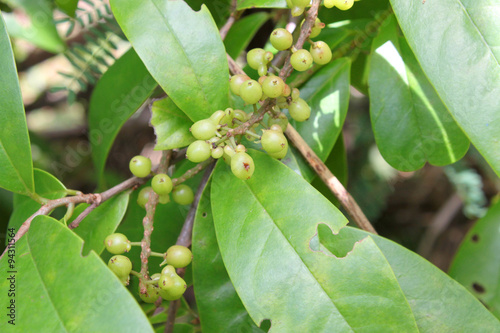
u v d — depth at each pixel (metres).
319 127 0.29
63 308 0.21
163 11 0.24
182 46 0.24
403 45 0.29
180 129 0.26
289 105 0.24
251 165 0.22
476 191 0.42
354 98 0.45
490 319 0.24
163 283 0.23
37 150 0.43
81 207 0.26
